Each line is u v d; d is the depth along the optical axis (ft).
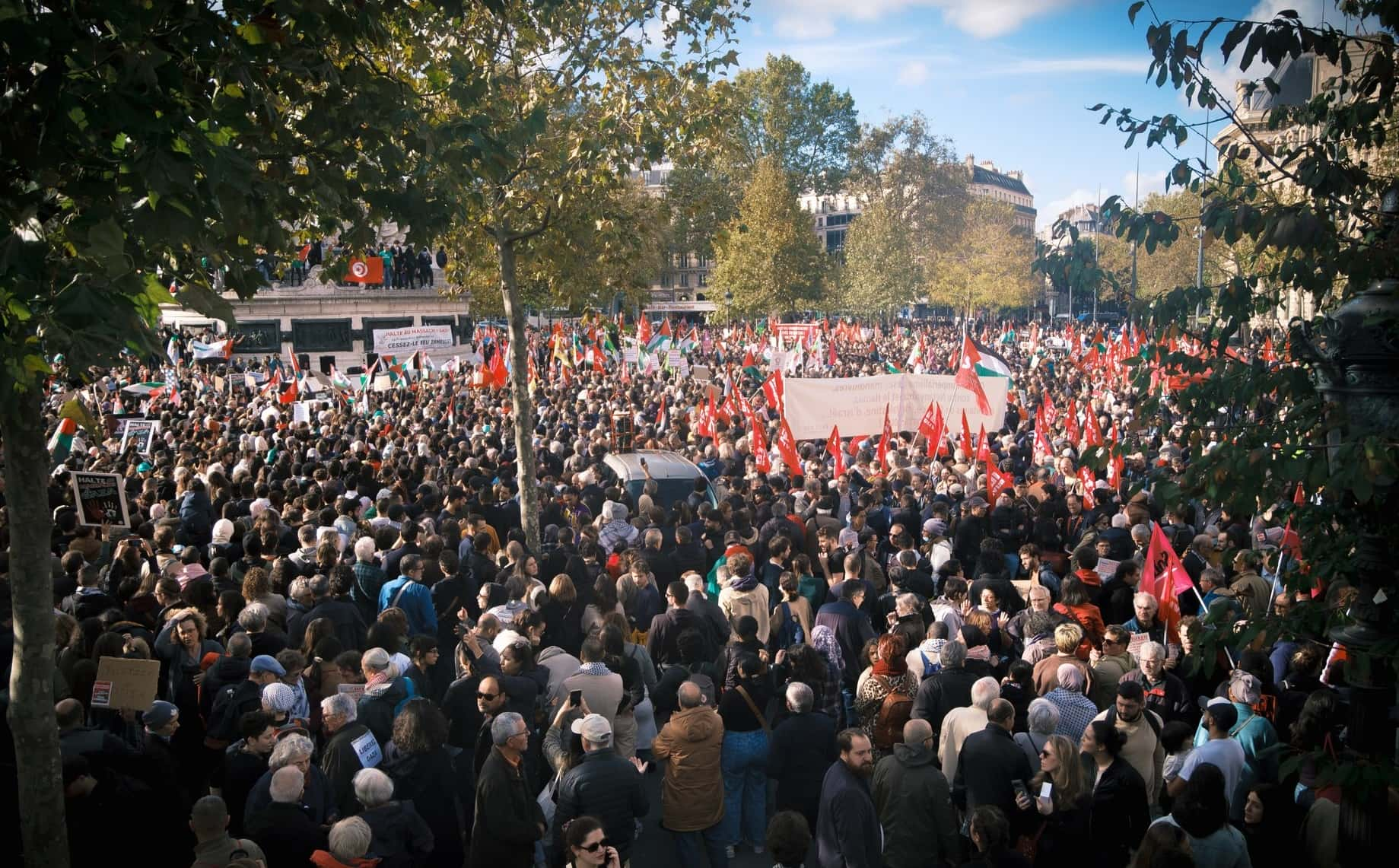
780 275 239.50
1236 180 15.66
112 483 43.83
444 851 23.65
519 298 47.67
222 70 17.47
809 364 136.26
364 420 76.89
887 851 21.70
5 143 14.49
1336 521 14.35
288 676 25.59
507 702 25.54
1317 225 14.21
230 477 55.06
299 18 18.20
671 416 83.46
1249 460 12.98
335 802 22.67
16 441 17.75
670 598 33.76
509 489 50.08
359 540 36.70
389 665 25.40
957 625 32.60
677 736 25.32
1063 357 161.58
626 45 45.91
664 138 46.24
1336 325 13.84
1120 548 40.45
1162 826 18.19
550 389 104.68
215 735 24.41
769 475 52.47
